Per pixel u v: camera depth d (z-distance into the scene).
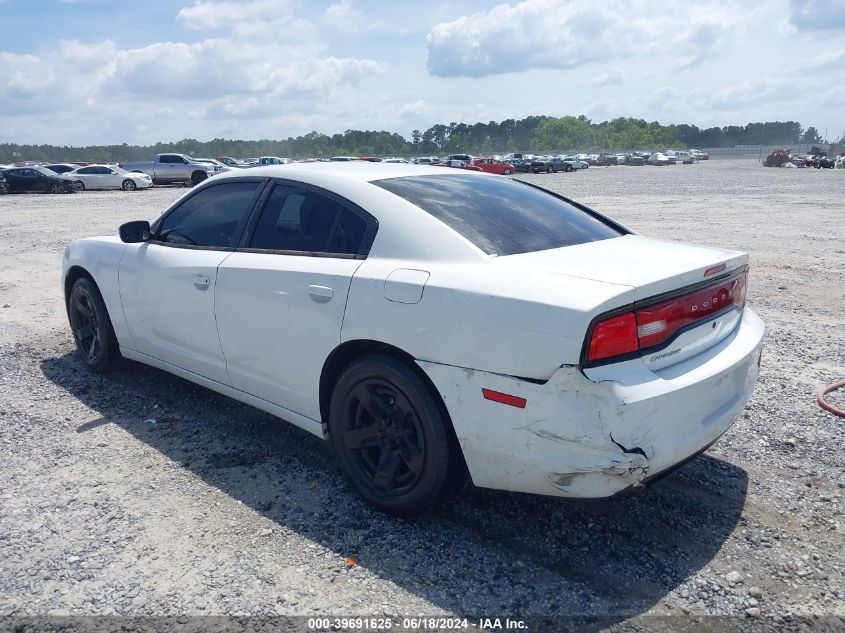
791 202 21.38
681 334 2.75
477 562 2.84
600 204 21.33
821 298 7.62
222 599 2.60
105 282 4.67
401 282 2.95
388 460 3.16
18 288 8.46
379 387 3.13
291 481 3.53
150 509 3.23
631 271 2.75
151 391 4.77
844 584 2.69
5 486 3.43
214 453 3.83
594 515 3.18
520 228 3.28
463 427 2.79
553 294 2.58
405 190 3.41
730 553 2.89
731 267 3.07
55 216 19.20
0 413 4.36
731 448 3.87
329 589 2.67
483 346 2.68
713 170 57.25
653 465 2.55
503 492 3.40
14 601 2.59
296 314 3.35
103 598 2.60
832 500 3.30
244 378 3.79
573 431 2.51
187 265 3.97
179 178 37.66
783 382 4.91
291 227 3.59
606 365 2.51
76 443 3.94
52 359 5.49
